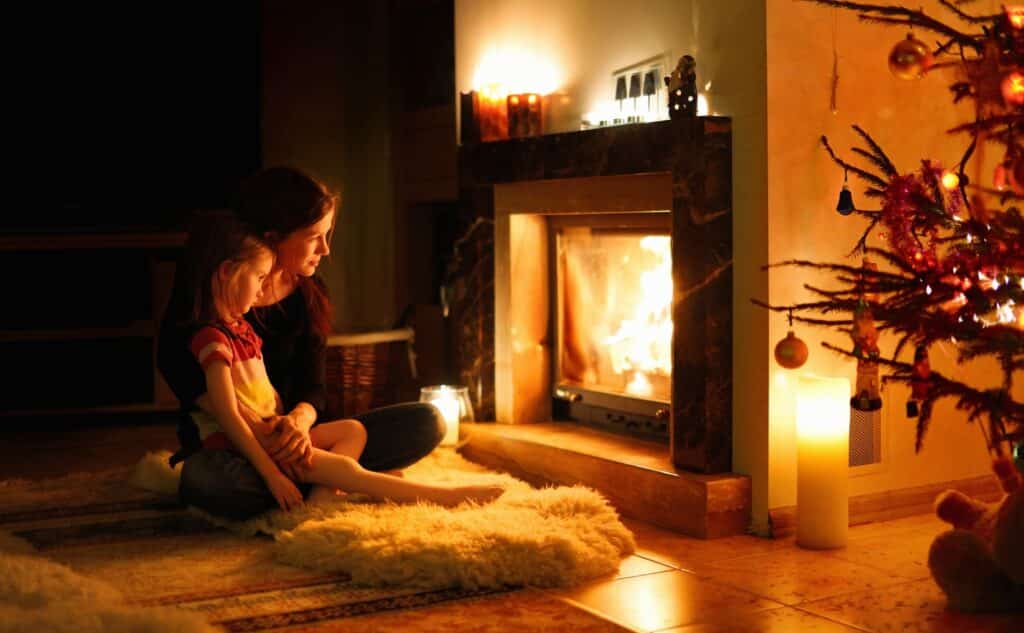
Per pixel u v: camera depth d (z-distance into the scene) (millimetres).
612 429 3441
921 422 2232
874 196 2533
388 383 4215
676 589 2404
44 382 4387
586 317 3543
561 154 3287
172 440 4148
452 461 3508
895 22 2221
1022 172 2010
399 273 5008
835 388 2676
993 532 2234
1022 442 2186
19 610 2043
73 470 3654
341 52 5254
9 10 4566
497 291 3656
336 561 2451
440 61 4715
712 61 2891
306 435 2814
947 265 2225
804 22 2787
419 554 2393
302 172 2902
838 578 2480
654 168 2955
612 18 3309
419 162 4863
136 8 4699
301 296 3033
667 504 2896
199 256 2807
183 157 4809
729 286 2867
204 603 2268
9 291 4340
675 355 2939
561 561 2436
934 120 2982
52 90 4633
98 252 4395
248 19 4871
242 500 2760
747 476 2854
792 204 2793
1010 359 2141
